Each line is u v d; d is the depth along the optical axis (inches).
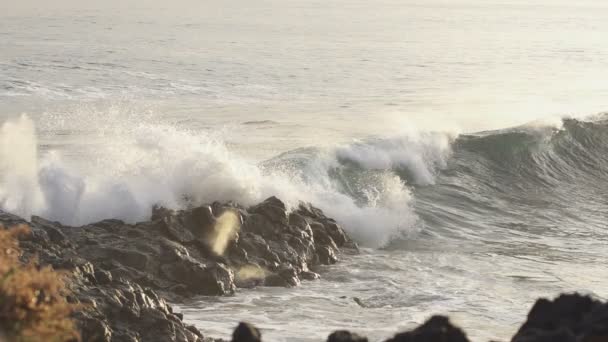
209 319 2154.3
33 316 1010.7
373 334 2087.8
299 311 2255.2
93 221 2657.5
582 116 4793.3
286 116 7012.8
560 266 2881.4
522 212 3818.9
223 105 7568.9
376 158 3814.0
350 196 3599.9
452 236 3321.9
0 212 2336.4
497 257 2965.1
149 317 1836.9
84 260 2015.3
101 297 1836.9
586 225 3646.7
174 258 2349.9
